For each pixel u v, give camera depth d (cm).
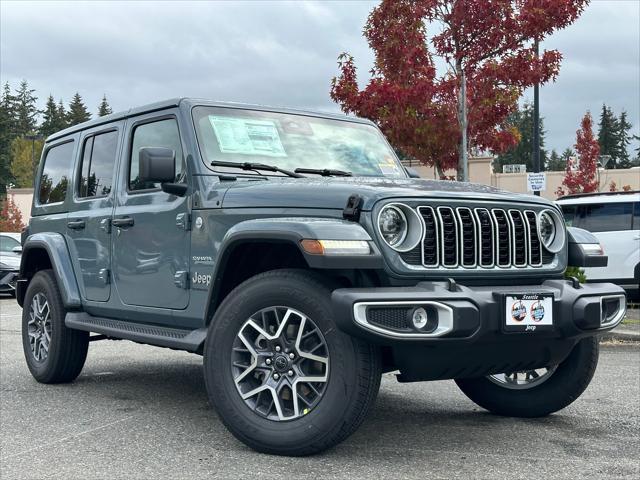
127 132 568
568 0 1155
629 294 1429
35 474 385
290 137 532
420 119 1220
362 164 545
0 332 1031
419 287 387
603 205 1360
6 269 1591
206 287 464
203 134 496
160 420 504
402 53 1212
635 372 700
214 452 421
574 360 486
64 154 667
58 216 649
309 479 371
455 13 1185
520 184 3203
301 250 380
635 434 470
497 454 420
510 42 1198
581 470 390
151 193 523
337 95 1248
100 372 705
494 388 518
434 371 405
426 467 393
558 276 451
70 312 614
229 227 448
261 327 412
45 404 558
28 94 12106
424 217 404
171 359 788
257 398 413
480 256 418
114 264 557
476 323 384
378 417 517
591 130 2902
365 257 381
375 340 370
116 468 394
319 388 400
